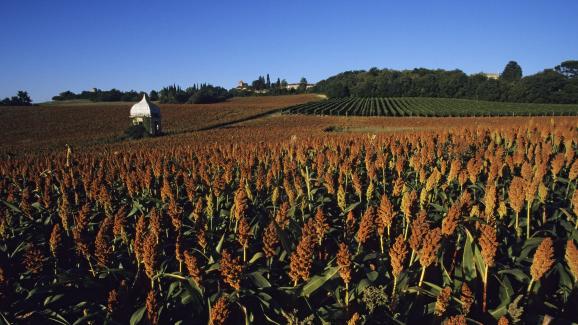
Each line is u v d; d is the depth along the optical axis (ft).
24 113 335.67
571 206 20.49
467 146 51.21
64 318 15.01
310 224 16.74
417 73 650.84
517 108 329.11
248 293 14.47
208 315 14.23
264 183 30.73
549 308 13.57
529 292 13.51
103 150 106.52
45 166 51.29
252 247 18.86
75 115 321.73
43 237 22.24
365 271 14.76
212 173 41.60
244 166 37.29
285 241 16.12
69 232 22.61
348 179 32.60
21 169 48.26
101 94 576.61
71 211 25.00
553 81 389.19
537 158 30.45
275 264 17.43
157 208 26.32
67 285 17.24
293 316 13.42
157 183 34.71
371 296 13.34
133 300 15.87
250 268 16.55
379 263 15.80
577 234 17.39
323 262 16.94
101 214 26.99
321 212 17.17
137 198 29.37
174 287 15.30
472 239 14.34
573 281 14.57
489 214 16.93
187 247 18.70
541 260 12.35
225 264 13.34
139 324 14.28
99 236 16.35
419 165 33.88
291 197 23.56
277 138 122.42
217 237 19.98
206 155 57.26
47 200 25.23
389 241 17.93
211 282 15.01
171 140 138.62
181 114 327.06
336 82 643.04
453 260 15.28
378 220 16.96
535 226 20.49
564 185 31.07
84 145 154.71
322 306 14.98
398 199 23.91
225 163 42.98
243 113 326.65
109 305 14.07
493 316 12.99
